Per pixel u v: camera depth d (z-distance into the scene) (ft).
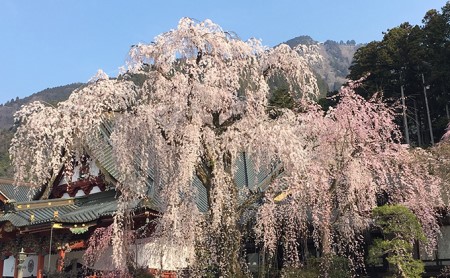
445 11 135.13
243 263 44.06
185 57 40.06
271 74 43.80
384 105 50.42
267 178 47.19
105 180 66.13
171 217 38.22
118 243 42.16
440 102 129.29
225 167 41.47
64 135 38.27
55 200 68.85
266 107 42.19
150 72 40.14
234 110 41.52
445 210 53.42
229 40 41.06
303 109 45.75
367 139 46.83
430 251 51.55
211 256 41.14
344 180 45.91
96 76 40.93
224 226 40.04
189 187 40.06
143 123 39.01
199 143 37.73
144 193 42.96
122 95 40.50
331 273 44.55
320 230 46.80
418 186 49.88
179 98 38.40
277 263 50.90
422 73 129.59
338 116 45.32
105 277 50.03
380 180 49.24
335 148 45.06
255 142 39.27
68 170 42.73
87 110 38.99
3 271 68.59
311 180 41.65
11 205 64.75
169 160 38.93
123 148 39.55
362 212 48.37
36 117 38.32
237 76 41.11
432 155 55.11
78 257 66.13
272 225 42.22
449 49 122.62
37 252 62.23
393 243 45.57
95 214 58.29
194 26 39.47
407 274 44.70
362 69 132.57
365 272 52.13
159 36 40.01
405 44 129.29
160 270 44.39
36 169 38.32
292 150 38.55
